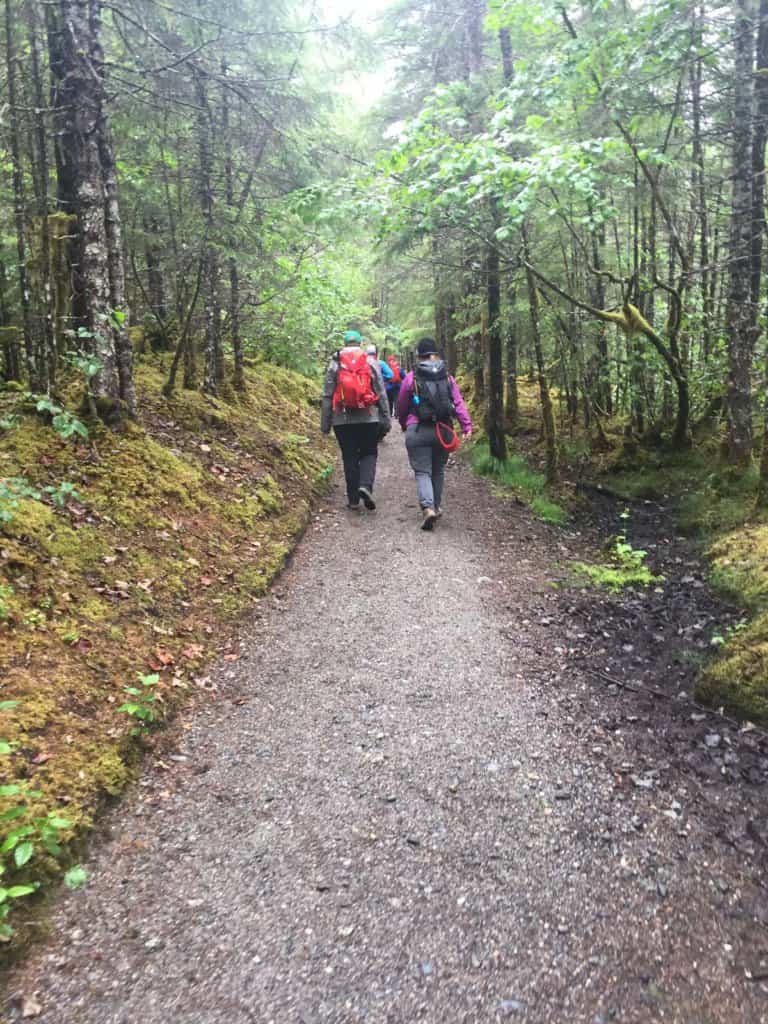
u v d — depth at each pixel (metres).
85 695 3.57
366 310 23.53
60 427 4.77
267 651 4.67
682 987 2.20
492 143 6.74
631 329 8.90
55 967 2.23
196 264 10.09
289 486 8.46
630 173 8.44
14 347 7.48
